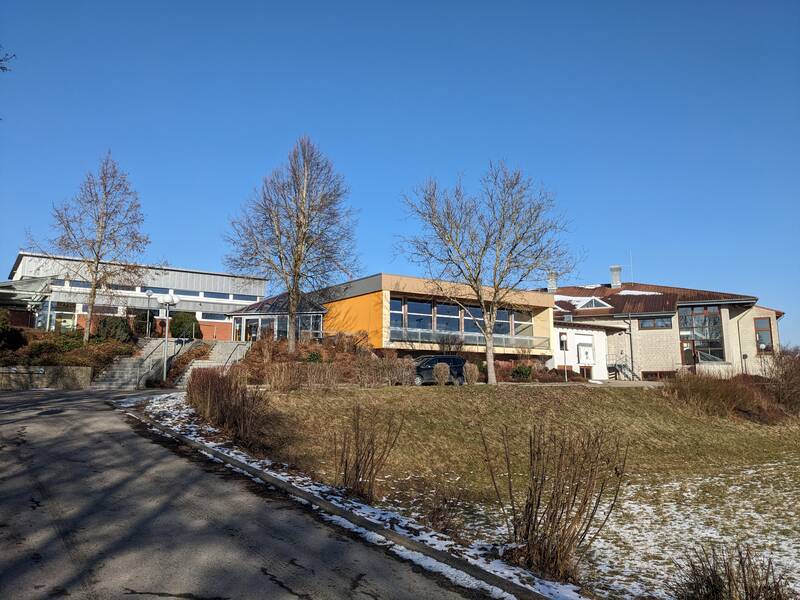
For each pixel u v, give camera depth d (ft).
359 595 16.26
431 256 96.58
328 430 48.80
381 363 82.33
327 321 129.80
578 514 20.17
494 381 93.30
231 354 102.27
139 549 18.74
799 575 25.36
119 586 15.78
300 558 18.89
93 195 94.53
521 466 50.83
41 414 46.11
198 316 164.14
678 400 86.94
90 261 94.84
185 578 16.62
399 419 56.59
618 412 76.23
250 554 18.92
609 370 152.35
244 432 38.78
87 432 38.91
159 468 30.12
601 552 28.09
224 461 32.71
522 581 17.84
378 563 18.89
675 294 156.35
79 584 15.76
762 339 145.28
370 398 61.82
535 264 93.20
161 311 136.05
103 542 19.17
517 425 63.10
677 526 34.45
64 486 25.75
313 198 108.58
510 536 22.07
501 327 136.46
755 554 28.94
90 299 95.04
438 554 19.70
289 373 61.21
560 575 19.30
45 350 86.69
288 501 25.68
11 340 88.28
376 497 32.65
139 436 38.40
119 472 28.78
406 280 116.88
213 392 44.55
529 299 133.80
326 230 108.68
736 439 73.87
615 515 36.63
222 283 178.29
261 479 29.22
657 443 67.00
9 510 22.00
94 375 85.25
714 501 41.81
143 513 22.61
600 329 147.43
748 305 147.43
